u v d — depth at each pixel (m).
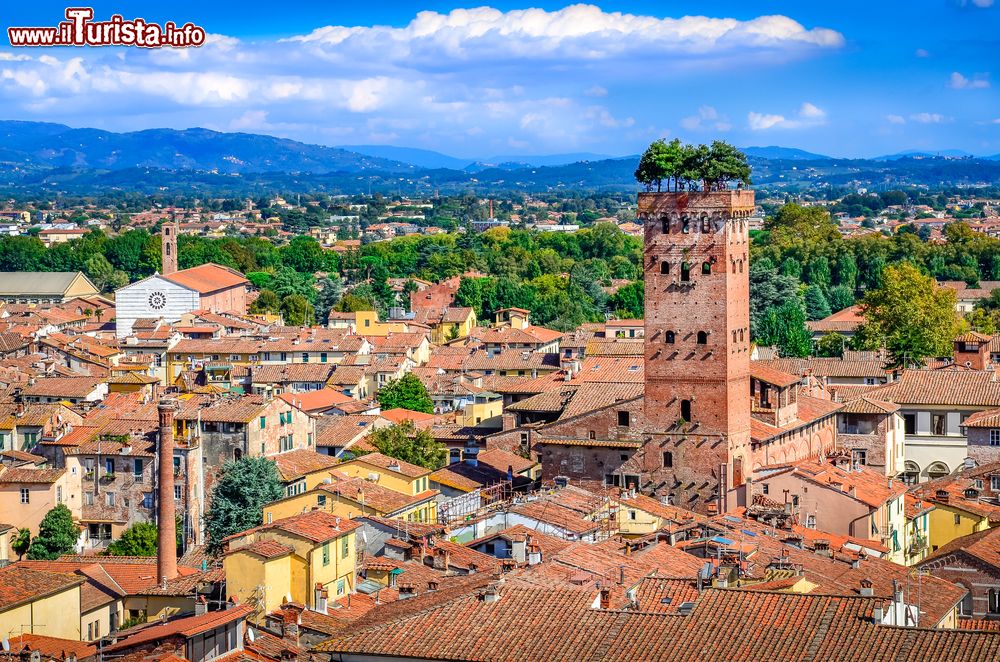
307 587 171.25
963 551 183.75
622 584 147.62
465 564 183.12
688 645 123.31
